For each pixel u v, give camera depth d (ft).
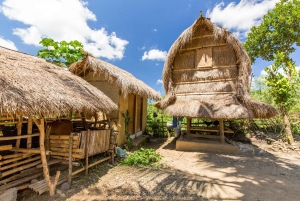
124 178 15.14
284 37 32.86
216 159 20.86
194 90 27.20
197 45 27.81
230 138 31.86
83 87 17.31
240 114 21.20
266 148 26.18
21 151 13.24
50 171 15.76
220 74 26.00
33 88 11.02
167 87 28.68
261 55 37.32
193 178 15.02
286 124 27.12
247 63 24.02
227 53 26.12
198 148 25.53
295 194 11.87
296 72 27.68
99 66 23.27
